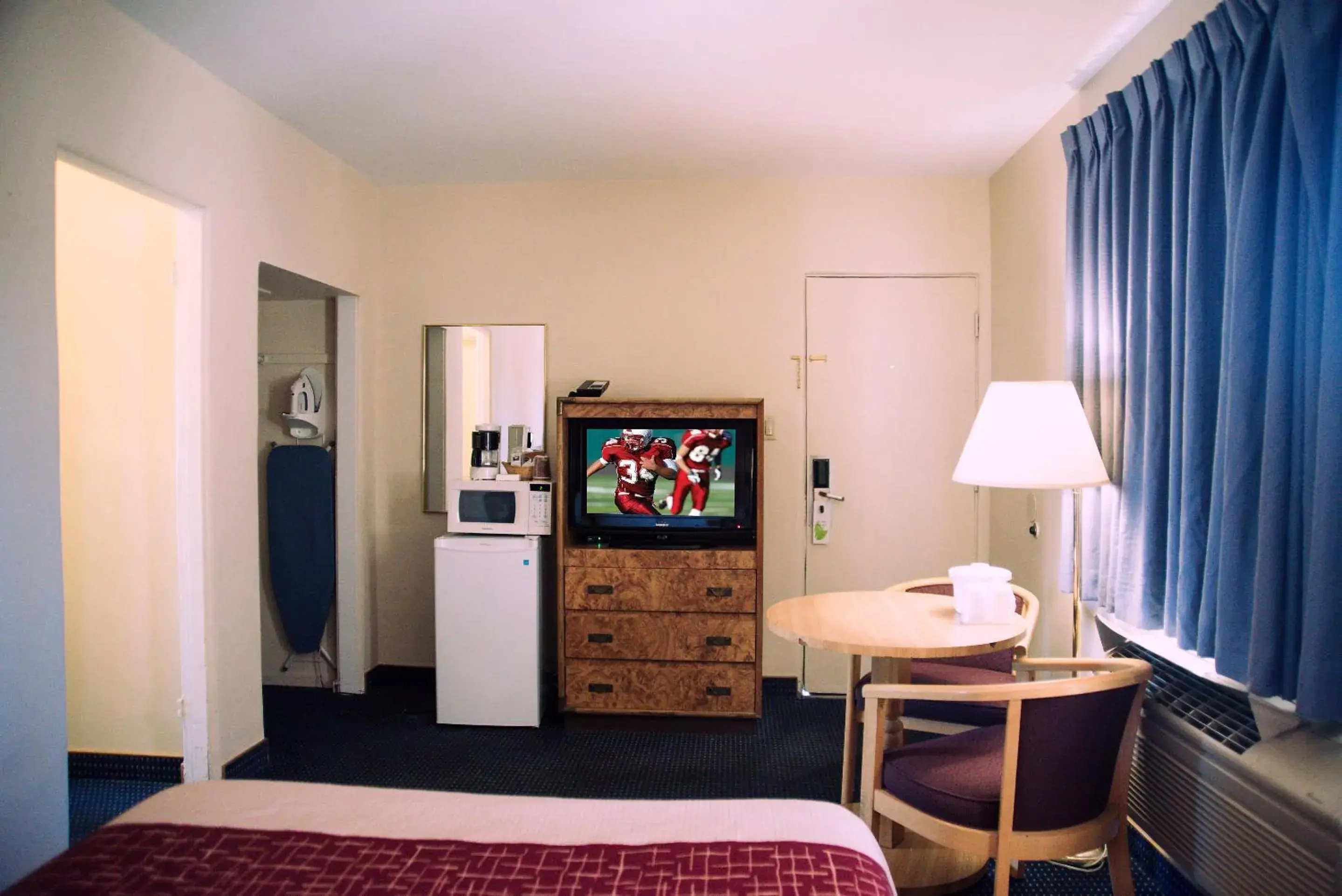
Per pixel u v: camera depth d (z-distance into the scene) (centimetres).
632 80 279
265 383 394
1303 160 157
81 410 281
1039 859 171
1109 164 250
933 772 187
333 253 357
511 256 398
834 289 390
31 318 200
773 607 250
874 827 198
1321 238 156
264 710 364
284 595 387
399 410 402
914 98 295
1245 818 173
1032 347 332
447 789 283
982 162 365
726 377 392
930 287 388
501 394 399
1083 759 172
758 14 235
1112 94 240
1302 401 166
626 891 114
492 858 123
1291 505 167
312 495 384
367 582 392
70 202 281
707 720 339
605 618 338
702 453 351
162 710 279
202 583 271
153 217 278
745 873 119
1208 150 196
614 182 395
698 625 335
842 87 286
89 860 121
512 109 305
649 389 394
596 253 396
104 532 281
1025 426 220
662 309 394
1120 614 233
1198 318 198
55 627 205
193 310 269
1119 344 243
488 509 347
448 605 341
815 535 389
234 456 285
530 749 319
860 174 384
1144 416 228
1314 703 154
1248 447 176
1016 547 348
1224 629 181
